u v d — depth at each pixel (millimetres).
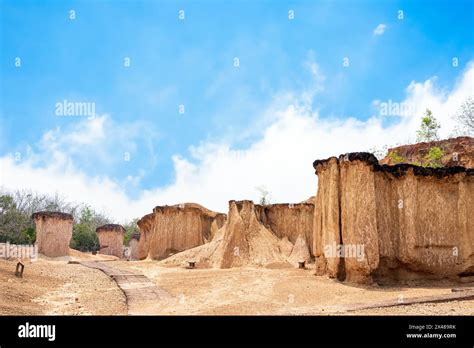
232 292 20812
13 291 18234
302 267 31594
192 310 16594
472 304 16234
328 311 15438
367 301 17828
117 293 21250
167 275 29125
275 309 16234
